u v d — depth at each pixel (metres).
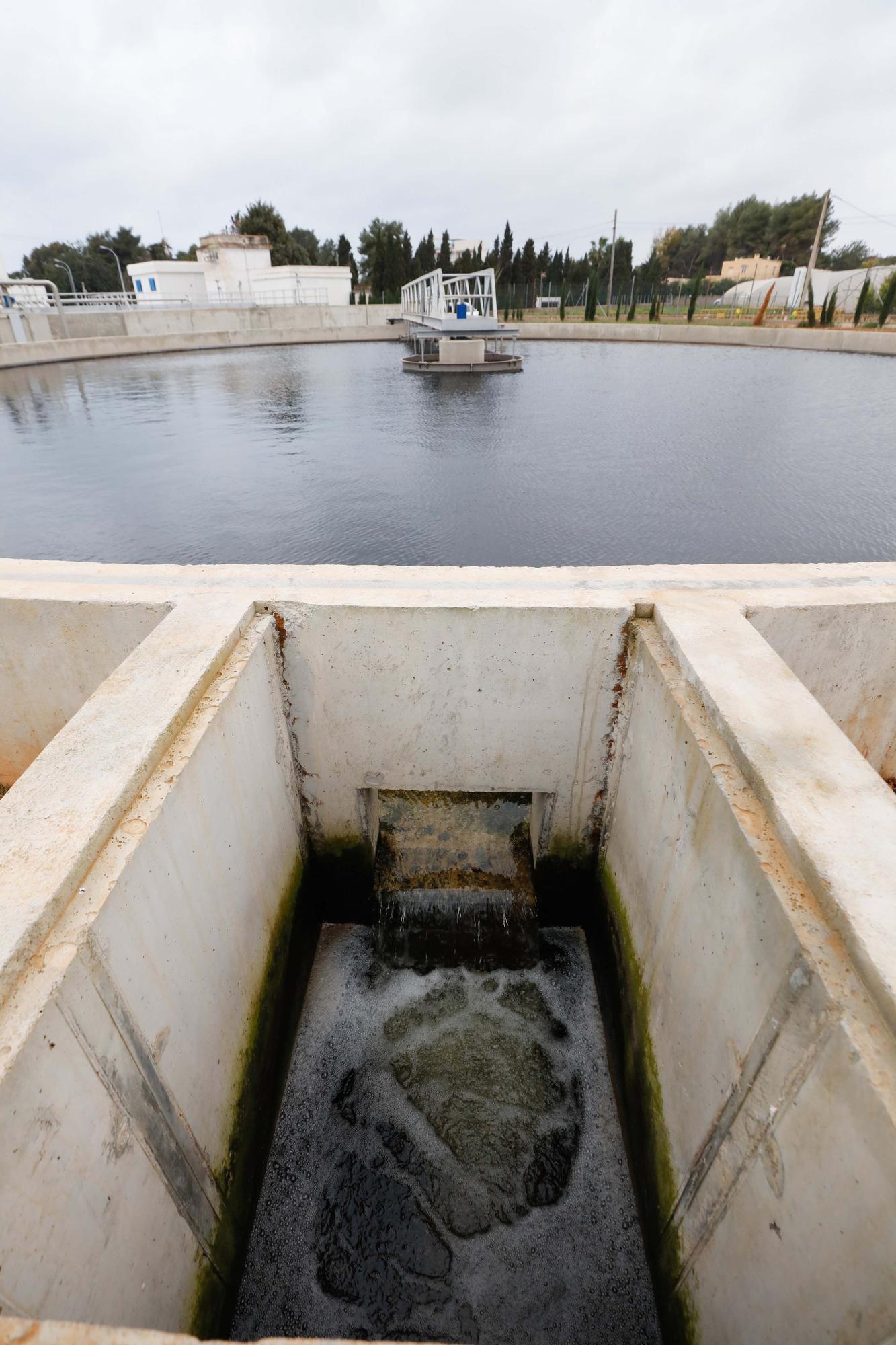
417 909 4.00
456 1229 2.89
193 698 2.42
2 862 1.72
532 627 3.10
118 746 2.13
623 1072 3.19
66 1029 1.57
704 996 2.25
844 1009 1.47
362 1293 2.72
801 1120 1.62
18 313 27.22
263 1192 2.99
